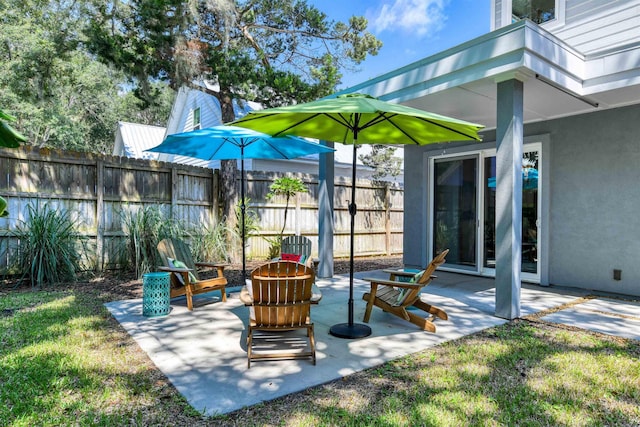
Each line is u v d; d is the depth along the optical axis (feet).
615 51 15.47
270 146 20.30
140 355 10.91
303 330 13.32
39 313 14.79
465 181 25.39
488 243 24.17
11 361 10.19
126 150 52.70
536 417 7.77
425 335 12.80
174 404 8.22
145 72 25.09
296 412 7.90
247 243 29.81
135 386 9.01
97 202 23.09
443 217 26.73
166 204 26.13
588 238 20.06
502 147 14.48
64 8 27.61
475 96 17.19
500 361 10.51
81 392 8.70
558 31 21.42
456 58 15.29
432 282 22.25
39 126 57.47
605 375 9.61
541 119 21.68
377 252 36.37
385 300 14.20
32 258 20.04
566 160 20.83
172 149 19.21
